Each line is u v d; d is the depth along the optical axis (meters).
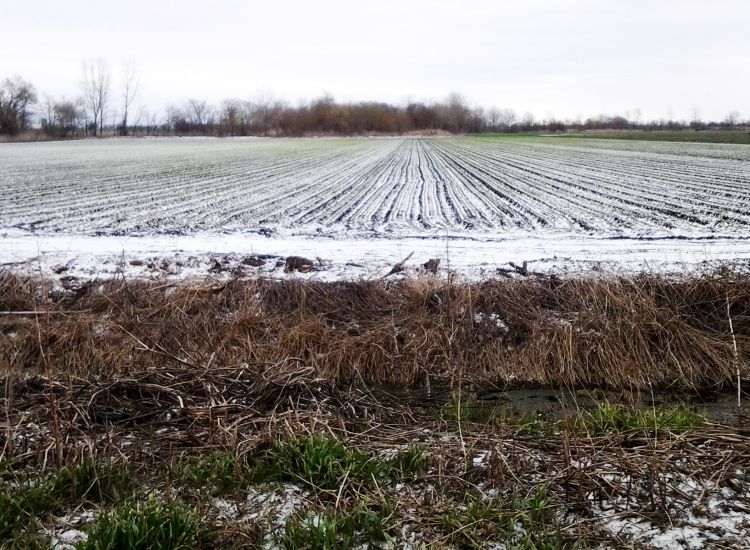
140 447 6.06
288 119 138.25
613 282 10.43
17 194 24.81
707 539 4.67
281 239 14.91
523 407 8.37
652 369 9.20
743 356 9.23
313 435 6.09
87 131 122.31
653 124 148.75
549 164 39.81
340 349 9.44
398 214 19.05
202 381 7.55
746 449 6.04
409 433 6.60
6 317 10.12
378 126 143.50
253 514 5.02
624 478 5.51
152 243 14.42
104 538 4.46
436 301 10.49
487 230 16.00
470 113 164.88
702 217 17.44
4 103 106.19
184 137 121.50
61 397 7.36
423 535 4.74
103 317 10.16
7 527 4.82
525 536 4.69
